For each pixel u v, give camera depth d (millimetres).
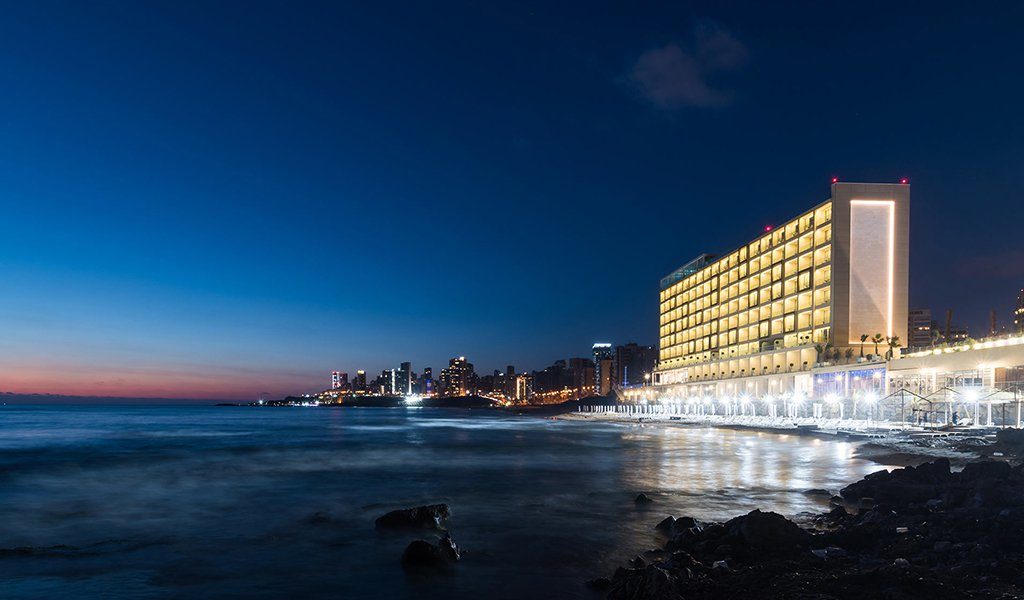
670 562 16172
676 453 57844
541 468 45844
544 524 24156
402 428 130125
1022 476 26000
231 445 74125
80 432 109188
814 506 27094
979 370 85438
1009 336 83250
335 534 22844
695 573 15344
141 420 186000
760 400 132000
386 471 44594
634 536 21953
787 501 28766
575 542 21109
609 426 139000
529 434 101750
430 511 24172
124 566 18719
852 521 21750
